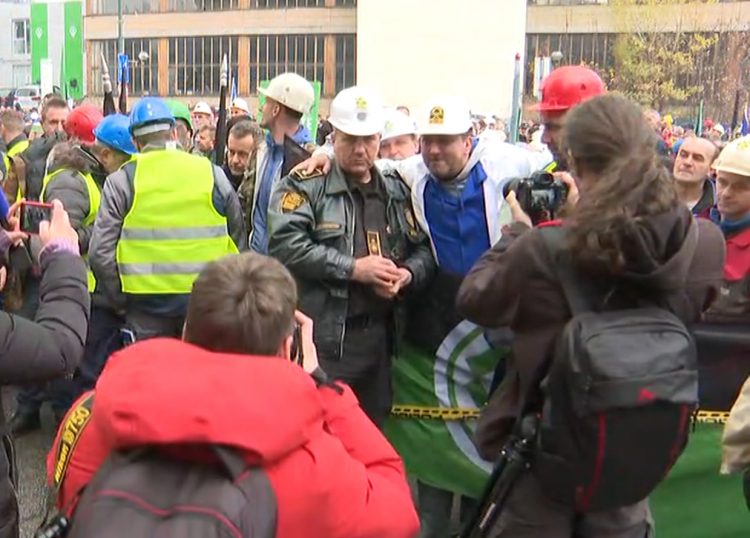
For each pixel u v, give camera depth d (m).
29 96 35.69
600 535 2.44
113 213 4.35
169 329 4.49
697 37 37.88
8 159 5.94
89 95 48.84
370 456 2.04
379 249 3.70
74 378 5.06
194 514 1.60
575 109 2.37
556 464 2.30
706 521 3.68
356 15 46.41
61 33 47.47
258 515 1.66
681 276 2.29
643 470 2.28
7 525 2.26
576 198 2.40
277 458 1.72
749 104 29.58
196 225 4.39
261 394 1.71
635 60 37.97
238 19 48.62
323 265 3.55
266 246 4.76
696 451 3.64
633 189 2.20
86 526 1.62
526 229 2.57
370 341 3.72
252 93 48.53
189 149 6.84
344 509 1.79
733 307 3.59
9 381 2.11
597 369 2.19
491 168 3.71
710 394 3.62
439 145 3.60
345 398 2.11
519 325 2.45
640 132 2.29
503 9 38.06
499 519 2.50
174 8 49.66
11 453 2.32
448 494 4.05
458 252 3.74
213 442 1.63
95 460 1.83
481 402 3.86
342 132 3.59
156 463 1.69
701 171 4.50
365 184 3.73
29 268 2.48
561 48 46.19
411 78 38.75
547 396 2.33
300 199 3.62
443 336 3.86
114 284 4.38
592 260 2.24
